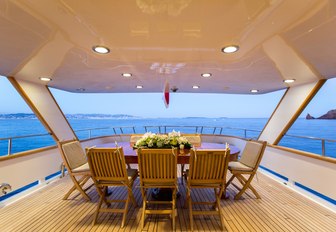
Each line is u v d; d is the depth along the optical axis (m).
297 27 1.65
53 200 2.86
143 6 1.38
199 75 3.53
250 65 2.80
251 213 2.50
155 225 2.24
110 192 3.16
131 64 2.82
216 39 1.92
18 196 2.96
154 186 2.28
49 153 3.73
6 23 1.62
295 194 3.10
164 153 2.12
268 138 4.67
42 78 3.64
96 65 2.86
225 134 6.74
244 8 1.39
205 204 2.63
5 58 2.51
